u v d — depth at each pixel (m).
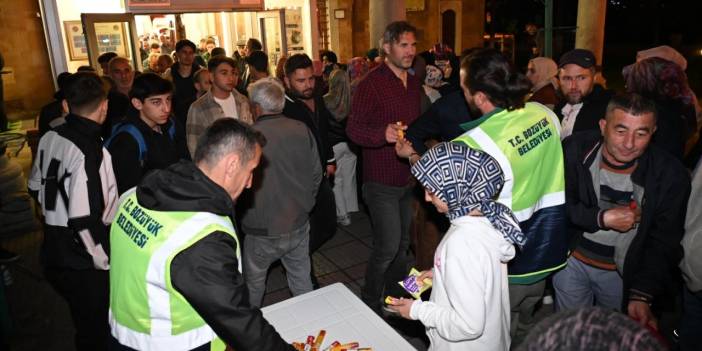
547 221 2.22
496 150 2.01
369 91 3.28
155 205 1.57
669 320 3.26
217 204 1.59
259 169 2.87
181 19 12.12
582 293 2.67
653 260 2.34
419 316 1.84
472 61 2.09
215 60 4.16
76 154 2.52
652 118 2.11
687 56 27.75
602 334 0.72
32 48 11.07
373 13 7.48
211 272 1.47
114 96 4.28
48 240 2.64
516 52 21.72
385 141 3.17
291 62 3.95
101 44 7.87
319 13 13.55
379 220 3.37
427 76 5.25
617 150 2.18
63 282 2.66
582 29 10.34
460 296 1.66
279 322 2.13
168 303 1.54
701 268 2.18
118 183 2.89
